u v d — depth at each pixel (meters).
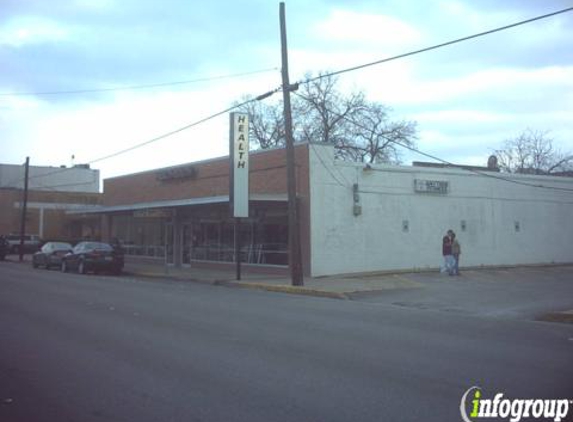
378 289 19.66
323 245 24.27
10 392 6.68
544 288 20.25
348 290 19.00
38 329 10.80
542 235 32.41
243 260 28.03
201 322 11.77
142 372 7.57
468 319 13.13
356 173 25.47
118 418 5.77
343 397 6.46
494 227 30.33
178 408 6.07
